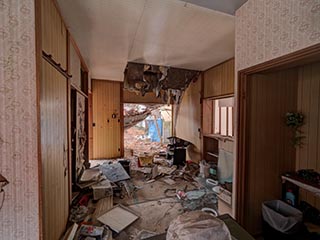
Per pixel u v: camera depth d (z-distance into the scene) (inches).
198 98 201.6
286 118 87.4
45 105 61.8
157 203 124.2
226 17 86.7
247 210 82.2
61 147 85.0
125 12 84.0
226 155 156.9
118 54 142.6
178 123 254.2
